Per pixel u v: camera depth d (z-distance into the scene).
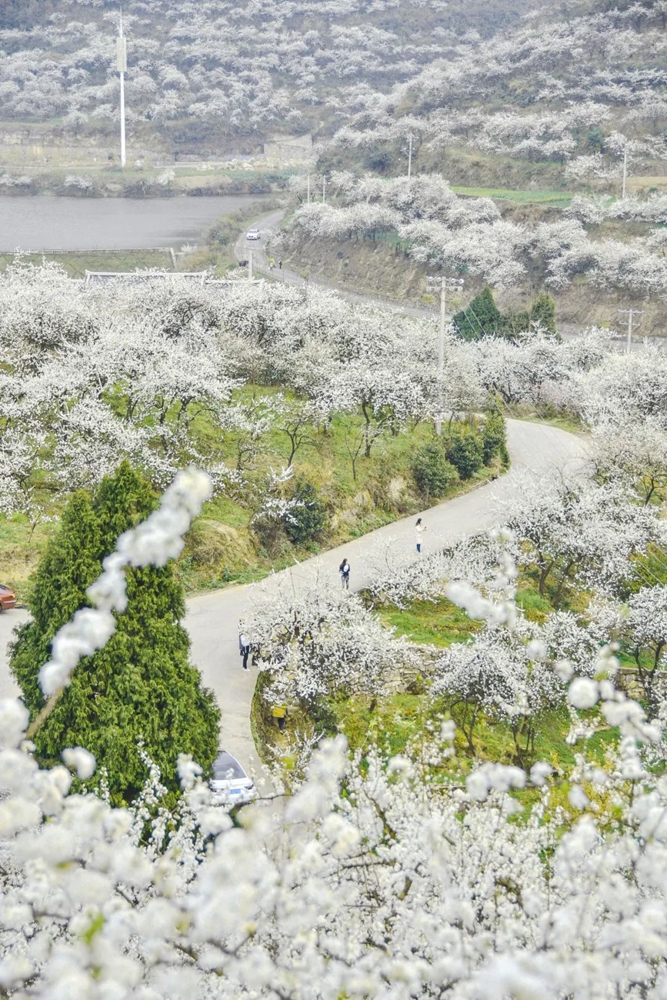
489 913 11.45
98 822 8.80
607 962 9.24
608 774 16.14
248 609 27.33
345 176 133.00
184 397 35.19
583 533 32.66
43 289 41.66
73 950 8.37
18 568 28.45
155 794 15.18
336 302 50.44
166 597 17.86
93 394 34.31
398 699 25.06
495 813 13.30
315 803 8.56
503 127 131.88
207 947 9.27
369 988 9.10
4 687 22.44
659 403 49.75
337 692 24.56
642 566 34.06
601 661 10.29
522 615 26.89
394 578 30.42
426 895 11.68
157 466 32.66
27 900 9.80
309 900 9.99
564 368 60.53
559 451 50.06
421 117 145.62
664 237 99.56
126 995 7.68
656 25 150.25
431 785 15.63
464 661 23.62
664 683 26.78
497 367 58.69
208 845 12.73
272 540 33.78
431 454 41.69
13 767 7.76
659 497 40.97
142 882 9.03
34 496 32.00
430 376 45.75
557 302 96.62
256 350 45.03
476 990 8.26
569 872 10.71
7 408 32.06
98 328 39.28
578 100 136.25
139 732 16.33
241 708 23.69
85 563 17.55
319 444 40.25
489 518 38.09
